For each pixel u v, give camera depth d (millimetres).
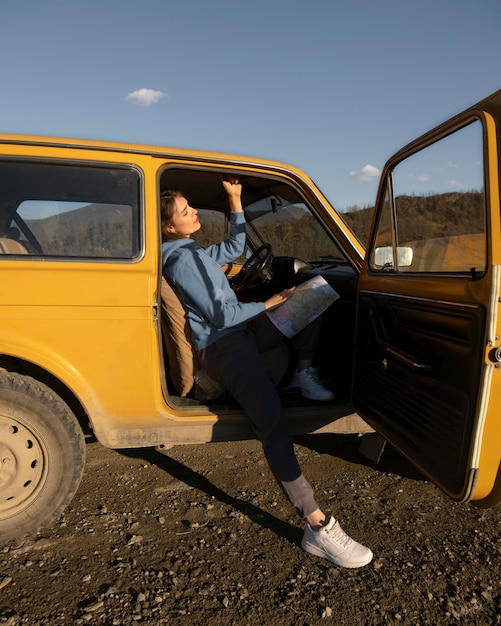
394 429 2387
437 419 2043
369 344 2668
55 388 2566
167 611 1907
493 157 1833
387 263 2670
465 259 2018
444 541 2373
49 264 2242
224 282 2451
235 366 2348
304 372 2760
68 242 2295
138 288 2338
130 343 2354
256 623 1856
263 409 2330
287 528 2479
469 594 2021
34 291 2227
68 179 2314
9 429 2250
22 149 2256
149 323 2365
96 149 2332
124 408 2410
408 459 2271
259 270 3305
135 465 3121
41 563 2170
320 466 3137
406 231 2473
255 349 2436
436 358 2059
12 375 2238
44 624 1831
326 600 1977
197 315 2428
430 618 1896
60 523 2480
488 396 1790
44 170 2293
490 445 1867
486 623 1879
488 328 1756
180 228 2521
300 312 2617
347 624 1862
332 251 3209
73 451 2324
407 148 2438
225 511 2615
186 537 2383
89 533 2396
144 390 2410
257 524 2504
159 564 2182
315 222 3225
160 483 2900
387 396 2455
